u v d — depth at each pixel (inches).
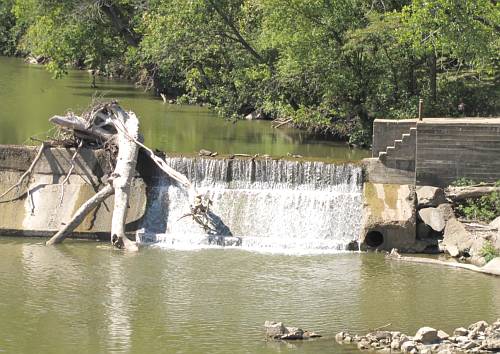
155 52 2923.2
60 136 2167.8
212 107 2893.7
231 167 2100.1
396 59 2527.1
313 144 2519.7
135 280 1736.0
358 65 2527.1
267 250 1957.4
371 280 1766.7
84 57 4003.4
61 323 1525.6
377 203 2009.1
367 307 1617.9
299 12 2495.1
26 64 4557.1
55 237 1966.0
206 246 1977.1
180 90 3348.9
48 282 1712.6
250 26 2837.1
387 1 2566.4
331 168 2075.5
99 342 1451.8
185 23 2812.5
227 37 2805.1
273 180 2091.5
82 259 1855.3
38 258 1856.5
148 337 1472.7
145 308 1594.5
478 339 1457.9
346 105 2556.6
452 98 2529.5
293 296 1669.5
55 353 1411.2
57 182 2091.5
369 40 2442.2
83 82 3754.9
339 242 1975.9
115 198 1998.0
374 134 2094.0
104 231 1998.0
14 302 1610.5
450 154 2047.2
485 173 2042.3
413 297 1670.8
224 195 2078.0
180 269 1807.3
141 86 3646.7
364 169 2079.2
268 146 2444.6
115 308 1593.3
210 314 1573.6
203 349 1428.4
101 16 3516.2
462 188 2021.4
